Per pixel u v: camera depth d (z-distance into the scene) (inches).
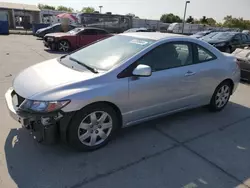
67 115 104.4
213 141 135.7
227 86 177.6
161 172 106.0
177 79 138.7
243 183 102.3
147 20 1492.4
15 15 1357.0
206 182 101.5
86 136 114.1
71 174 100.9
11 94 121.3
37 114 99.1
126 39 145.7
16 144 119.1
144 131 141.9
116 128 124.5
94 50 145.1
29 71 128.2
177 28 1408.7
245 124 160.6
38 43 624.7
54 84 105.4
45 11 1385.3
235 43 468.8
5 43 577.6
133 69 120.0
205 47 158.2
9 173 98.9
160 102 135.9
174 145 128.8
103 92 110.2
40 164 105.8
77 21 1050.1
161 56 133.3
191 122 158.7
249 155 123.9
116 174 102.7
